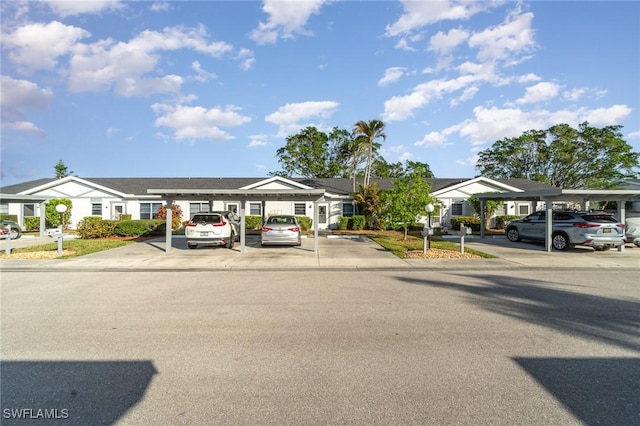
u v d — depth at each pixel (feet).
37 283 29.60
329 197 95.14
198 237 50.93
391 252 48.19
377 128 100.12
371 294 25.20
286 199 51.75
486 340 16.11
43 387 11.85
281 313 20.44
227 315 20.07
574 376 12.62
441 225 95.40
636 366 13.44
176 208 91.04
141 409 10.53
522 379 12.39
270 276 32.68
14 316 19.93
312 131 155.63
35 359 14.11
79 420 9.98
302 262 40.40
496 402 10.90
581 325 18.20
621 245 48.65
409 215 60.34
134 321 18.98
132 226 70.18
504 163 149.59
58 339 16.29
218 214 53.11
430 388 11.76
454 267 37.29
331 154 159.63
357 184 106.22
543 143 139.03
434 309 21.21
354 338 16.39
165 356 14.39
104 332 17.25
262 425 9.73
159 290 26.78
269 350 15.01
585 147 129.59
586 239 47.52
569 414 10.28
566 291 26.05
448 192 95.96
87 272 35.17
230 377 12.57
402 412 10.36
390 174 162.81
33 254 45.65
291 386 11.92
